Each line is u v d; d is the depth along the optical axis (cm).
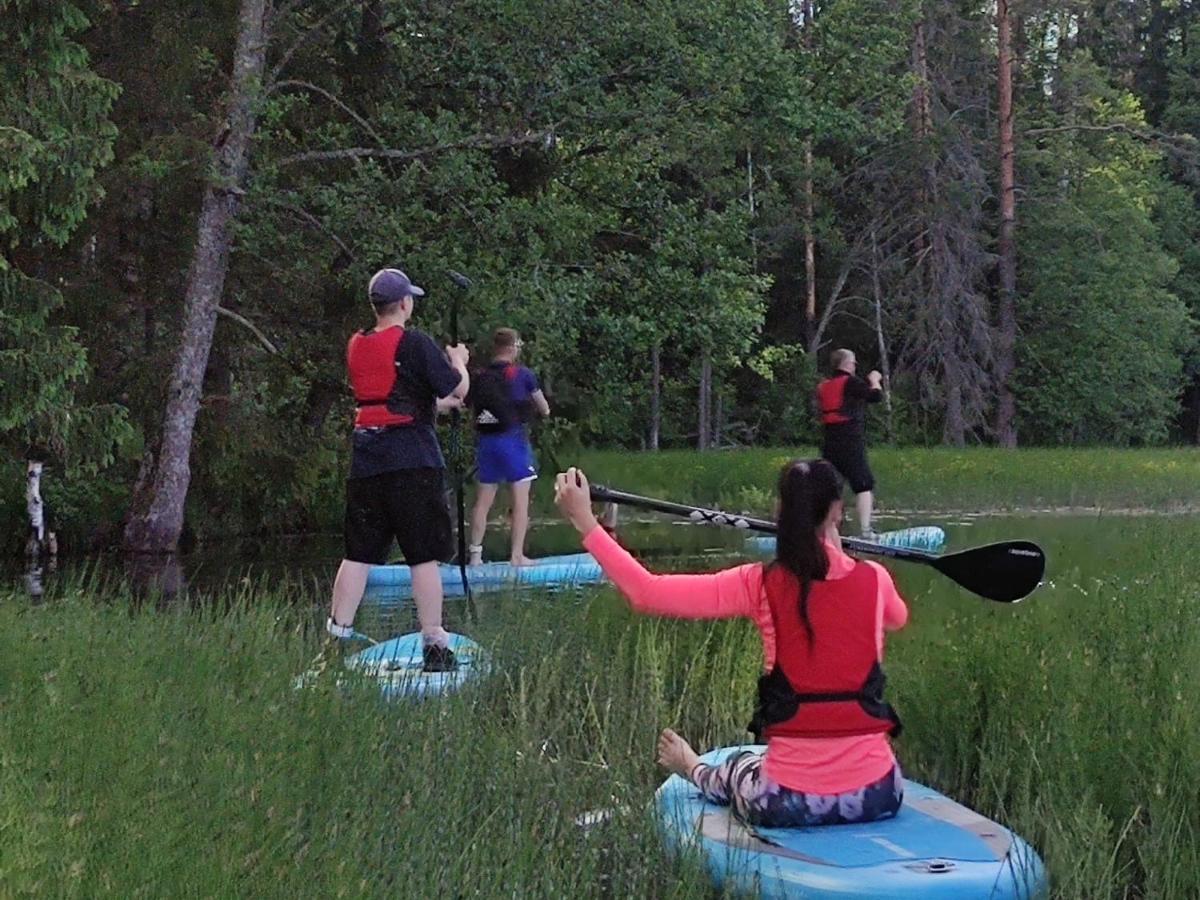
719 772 460
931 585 863
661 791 482
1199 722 486
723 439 3719
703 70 1686
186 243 1644
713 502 1895
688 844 412
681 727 616
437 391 695
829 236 3719
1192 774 461
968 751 546
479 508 1091
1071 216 3631
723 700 634
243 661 571
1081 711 514
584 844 413
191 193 1611
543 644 664
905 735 572
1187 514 1775
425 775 443
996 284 3919
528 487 1082
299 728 457
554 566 1054
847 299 3772
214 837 348
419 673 629
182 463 1529
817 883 388
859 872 393
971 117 3919
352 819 390
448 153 1661
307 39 1705
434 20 1684
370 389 692
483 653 654
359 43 1733
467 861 392
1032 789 506
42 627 607
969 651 588
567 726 569
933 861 404
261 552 1452
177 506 1521
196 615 736
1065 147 3784
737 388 3853
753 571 441
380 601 968
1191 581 744
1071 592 774
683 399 3603
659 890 407
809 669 434
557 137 1705
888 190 3675
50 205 1217
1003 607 746
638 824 427
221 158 1550
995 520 1680
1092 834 426
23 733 428
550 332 1592
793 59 1781
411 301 713
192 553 1450
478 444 1086
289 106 1589
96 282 1571
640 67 1720
